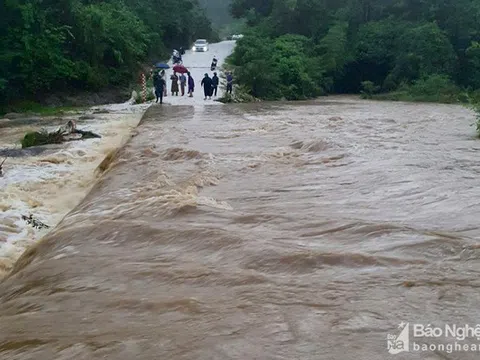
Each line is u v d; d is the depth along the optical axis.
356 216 7.18
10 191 11.08
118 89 36.41
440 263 5.38
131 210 7.55
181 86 33.53
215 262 5.64
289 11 52.44
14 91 29.56
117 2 45.34
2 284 5.79
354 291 4.76
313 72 43.97
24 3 30.00
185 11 63.59
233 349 3.79
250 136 15.45
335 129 17.50
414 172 10.05
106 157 13.56
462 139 15.38
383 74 49.28
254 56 41.12
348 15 53.22
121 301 4.77
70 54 34.84
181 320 4.31
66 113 27.27
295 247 5.88
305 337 3.93
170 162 11.23
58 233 6.85
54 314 4.60
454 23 47.22
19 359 3.83
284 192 8.67
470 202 7.86
